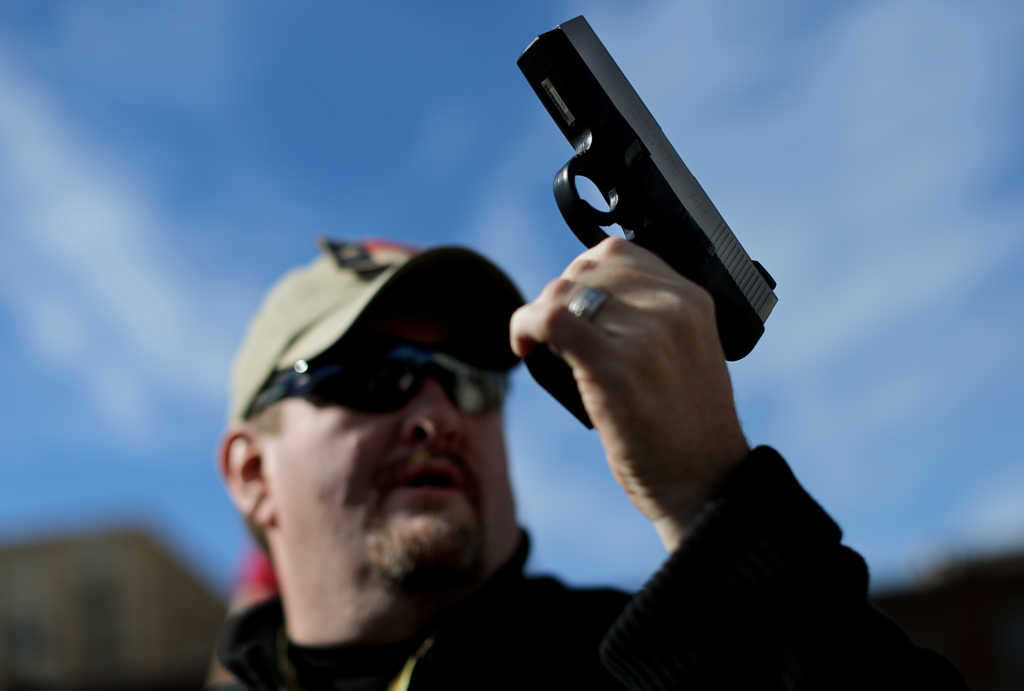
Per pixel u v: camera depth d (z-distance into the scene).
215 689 2.07
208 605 19.45
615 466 0.96
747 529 0.92
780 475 0.95
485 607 1.69
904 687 0.89
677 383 0.93
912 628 12.37
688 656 0.91
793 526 0.93
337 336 1.89
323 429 1.85
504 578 1.76
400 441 1.82
